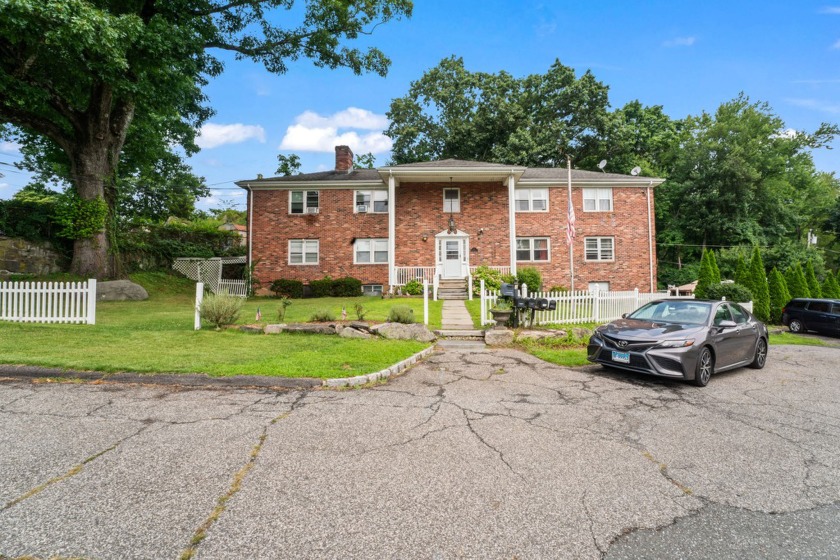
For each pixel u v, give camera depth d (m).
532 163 33.03
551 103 34.38
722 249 30.78
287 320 11.27
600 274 23.31
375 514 2.83
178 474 3.31
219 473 3.35
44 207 17.39
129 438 3.97
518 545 2.54
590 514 2.91
